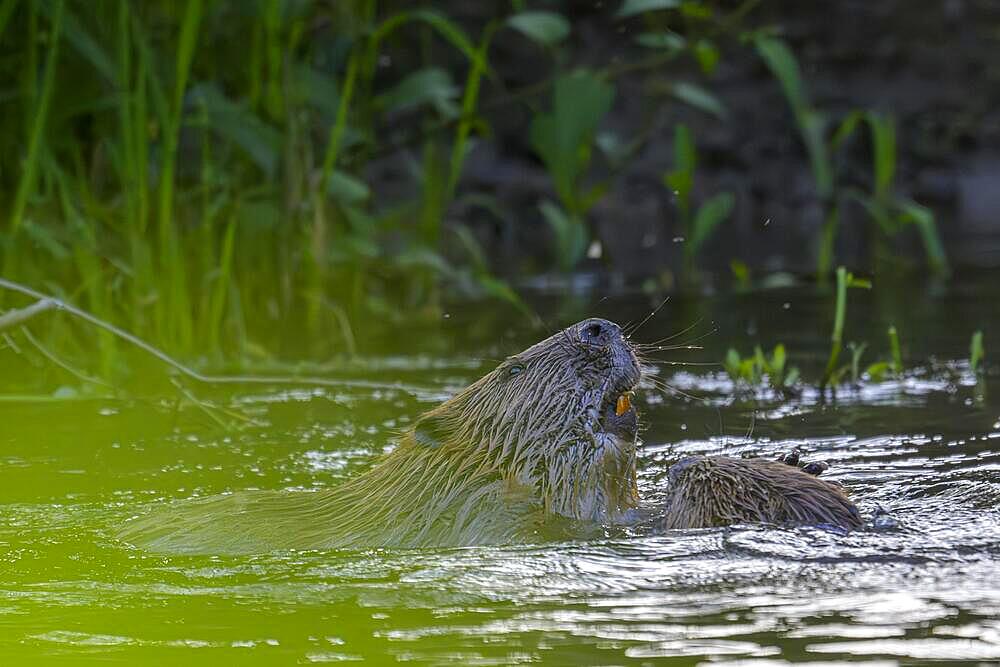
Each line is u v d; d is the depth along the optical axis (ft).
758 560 28.99
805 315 67.62
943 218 106.11
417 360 59.00
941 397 48.52
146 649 24.21
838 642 23.47
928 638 23.54
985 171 112.37
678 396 50.75
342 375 55.83
